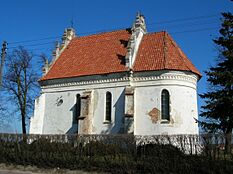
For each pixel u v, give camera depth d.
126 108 37.06
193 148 22.48
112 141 25.12
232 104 28.31
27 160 26.70
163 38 42.09
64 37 48.75
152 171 22.38
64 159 25.30
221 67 30.33
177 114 36.50
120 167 23.44
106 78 39.78
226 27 30.50
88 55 44.50
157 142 23.92
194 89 38.88
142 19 43.81
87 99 39.66
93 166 24.34
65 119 41.56
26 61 52.03
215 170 20.81
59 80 42.94
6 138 28.59
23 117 50.56
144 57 40.09
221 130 29.34
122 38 44.59
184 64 38.56
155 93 37.31
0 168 27.08
